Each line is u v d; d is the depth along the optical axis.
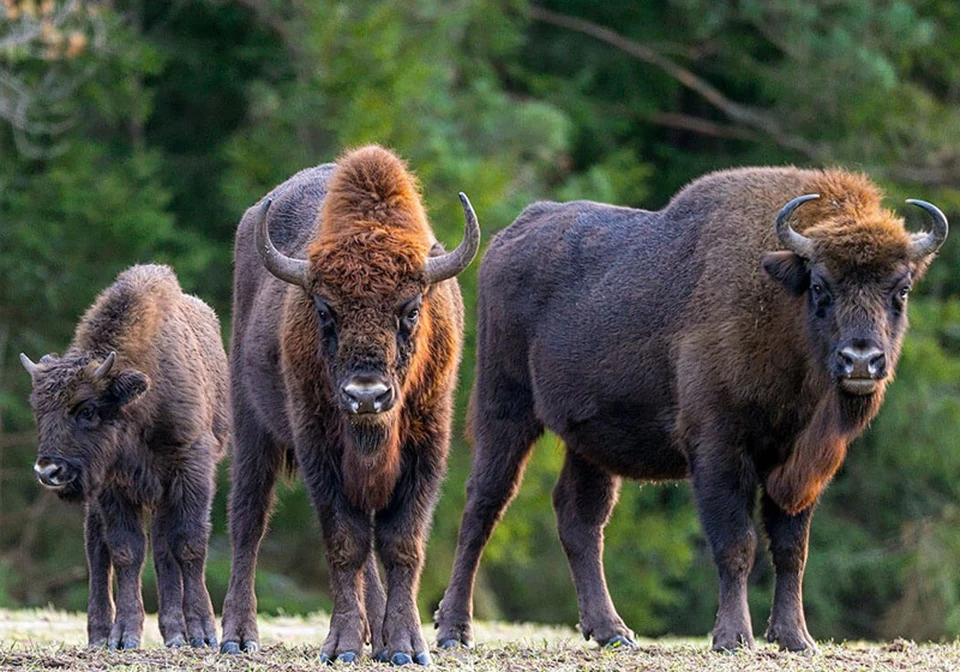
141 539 43.41
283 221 41.75
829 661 36.69
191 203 104.69
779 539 39.56
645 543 98.12
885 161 111.50
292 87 95.00
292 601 89.62
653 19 115.88
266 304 40.12
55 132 88.12
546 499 92.50
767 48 116.25
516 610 103.31
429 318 36.75
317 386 36.38
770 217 39.78
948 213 112.50
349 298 34.69
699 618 109.44
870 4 109.56
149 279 45.38
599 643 42.31
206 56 105.50
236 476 41.50
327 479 36.66
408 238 35.47
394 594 36.62
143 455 43.47
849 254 37.19
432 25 99.38
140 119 96.94
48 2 72.31
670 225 42.06
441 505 91.19
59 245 94.31
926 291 114.94
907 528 107.69
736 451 39.22
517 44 109.25
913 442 106.25
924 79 120.88
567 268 44.06
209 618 43.56
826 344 37.47
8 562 91.69
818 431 38.34
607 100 117.31
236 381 42.09
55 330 96.56
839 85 108.31
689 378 39.75
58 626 52.28
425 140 93.12
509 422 45.34
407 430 36.78
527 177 100.25
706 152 119.25
